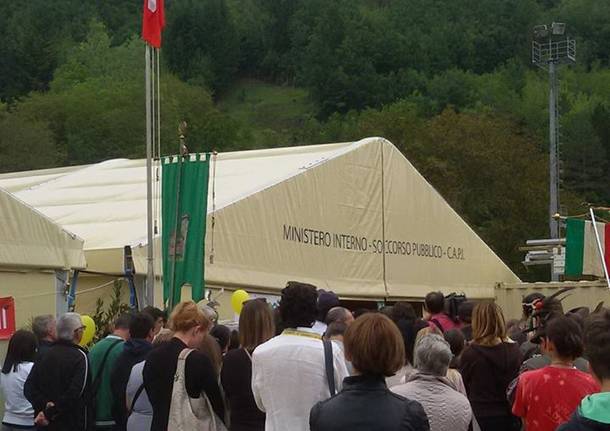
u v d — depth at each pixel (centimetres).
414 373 579
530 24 11719
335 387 561
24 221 1153
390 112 5309
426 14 11856
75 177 2148
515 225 4656
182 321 672
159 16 1270
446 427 558
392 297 1942
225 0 13425
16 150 5947
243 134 8006
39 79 9306
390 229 1967
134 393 725
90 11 10806
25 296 1165
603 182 7794
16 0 10400
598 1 12244
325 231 1756
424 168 4697
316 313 589
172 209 1245
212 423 647
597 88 10750
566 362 562
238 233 1502
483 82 10062
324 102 10812
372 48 10906
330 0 12900
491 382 724
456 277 2192
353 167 1869
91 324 1018
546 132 8381
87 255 1331
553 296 882
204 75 11994
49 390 780
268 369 567
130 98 7219
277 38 13400
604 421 338
